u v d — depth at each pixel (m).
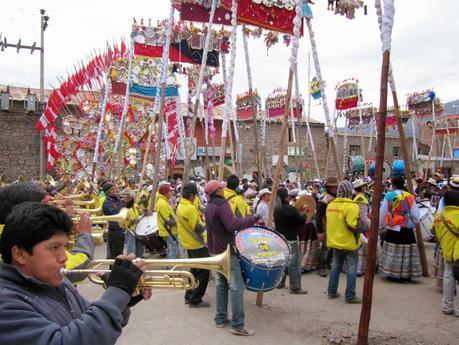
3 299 1.60
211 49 10.63
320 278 7.99
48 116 16.36
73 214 4.27
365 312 4.65
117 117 19.30
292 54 6.54
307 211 8.23
